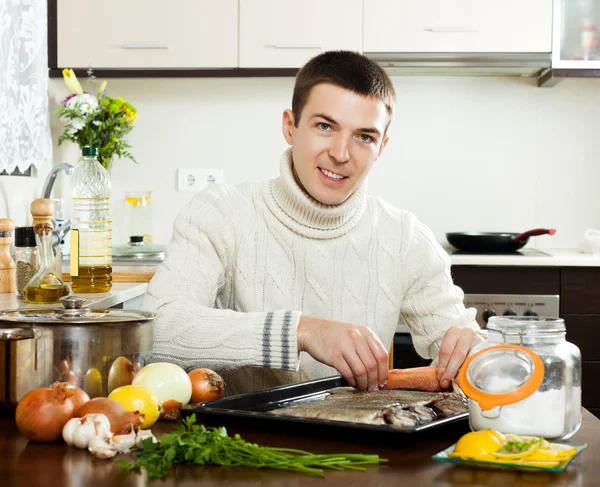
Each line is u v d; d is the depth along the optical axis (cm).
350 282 174
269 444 98
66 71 324
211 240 171
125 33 327
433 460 92
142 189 367
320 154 153
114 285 230
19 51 273
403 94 361
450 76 360
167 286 161
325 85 149
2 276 213
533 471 87
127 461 91
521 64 326
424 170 363
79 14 327
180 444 89
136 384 111
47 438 97
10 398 111
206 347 138
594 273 306
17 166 289
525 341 99
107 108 333
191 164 365
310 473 86
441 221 363
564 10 325
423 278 177
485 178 362
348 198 167
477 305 308
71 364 110
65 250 297
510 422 97
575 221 362
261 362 133
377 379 126
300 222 171
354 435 100
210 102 364
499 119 361
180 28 326
